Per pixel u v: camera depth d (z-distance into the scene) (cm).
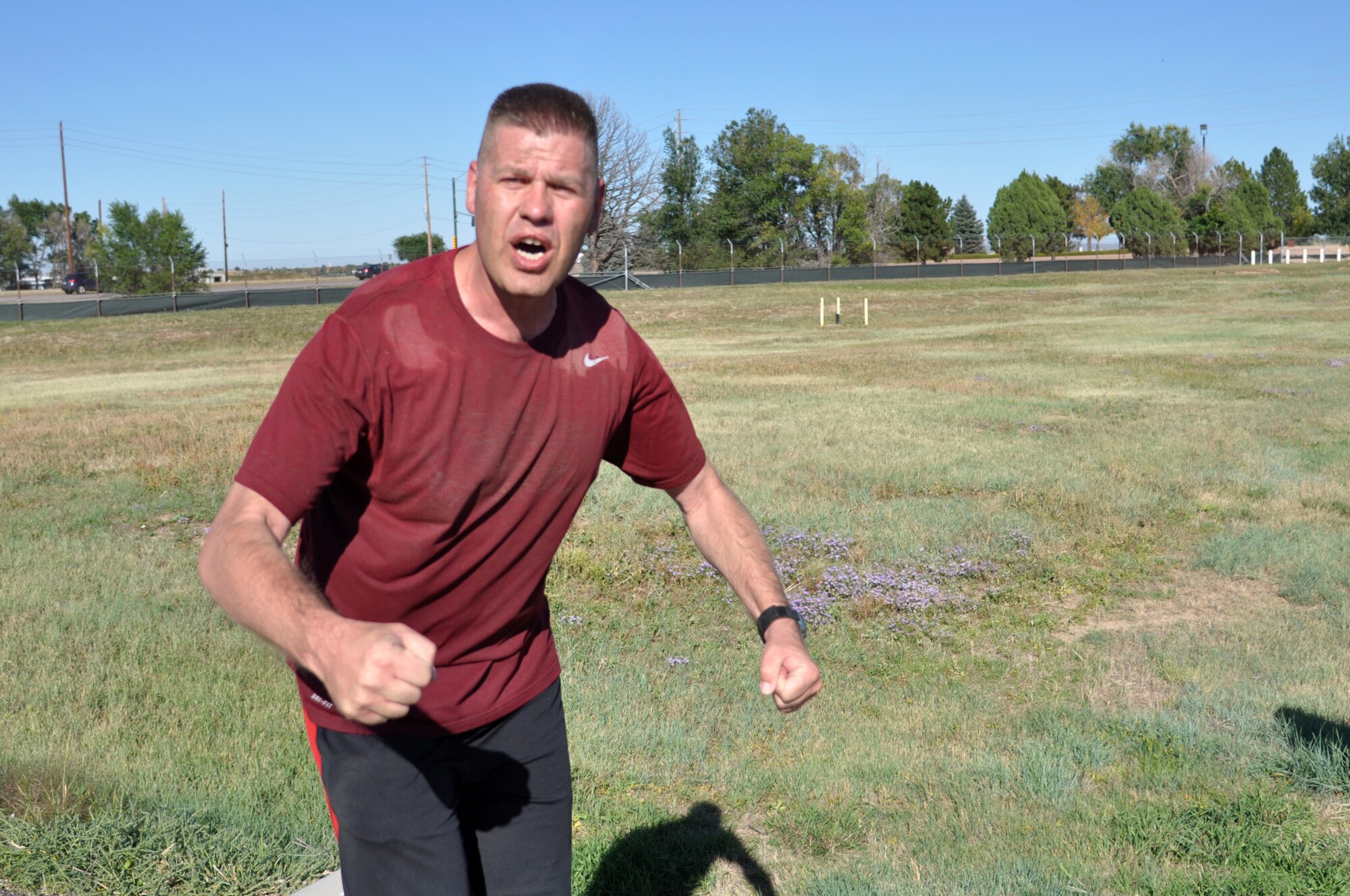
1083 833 396
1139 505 952
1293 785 432
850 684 579
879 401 1681
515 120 153
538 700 191
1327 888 348
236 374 2483
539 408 169
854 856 389
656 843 391
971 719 523
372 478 165
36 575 750
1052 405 1595
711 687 568
